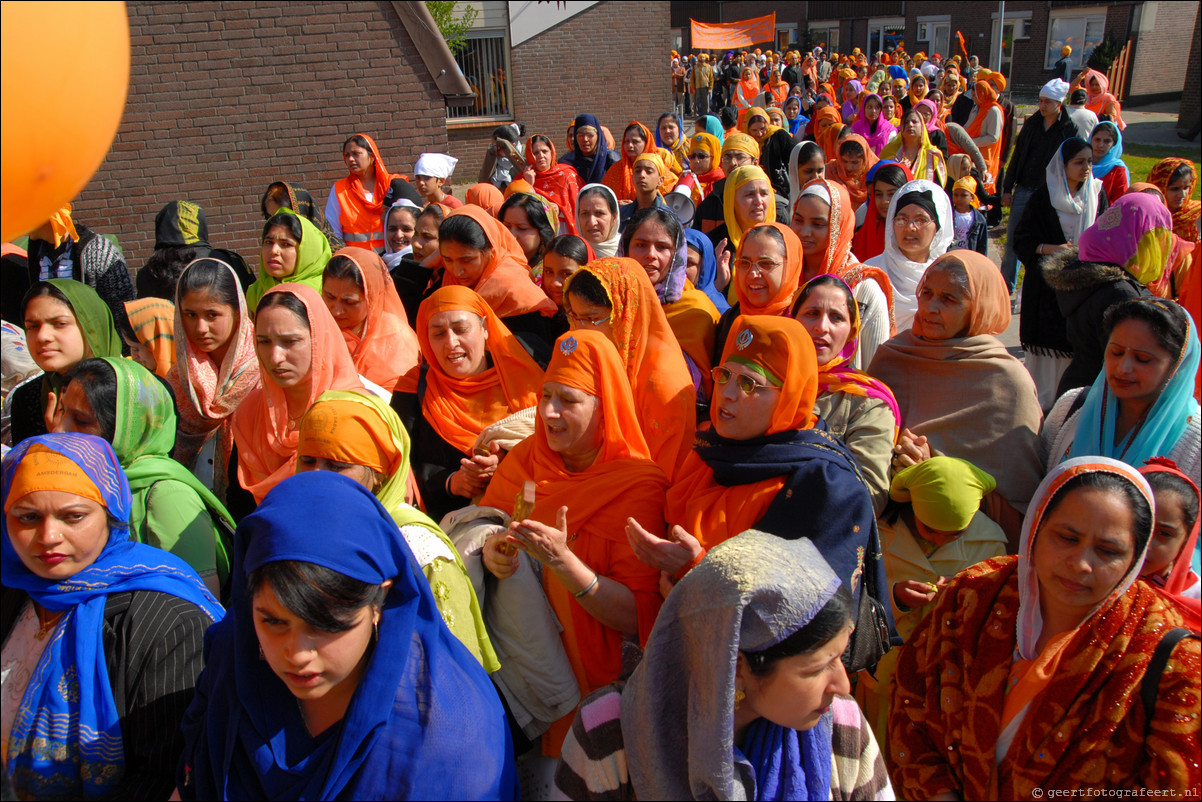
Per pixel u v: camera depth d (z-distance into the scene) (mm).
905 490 2643
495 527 2404
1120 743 1752
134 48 8375
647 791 1625
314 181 9078
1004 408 3010
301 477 1713
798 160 6387
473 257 4270
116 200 8664
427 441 3434
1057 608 1871
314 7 8648
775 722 1568
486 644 2182
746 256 3641
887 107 12984
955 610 2045
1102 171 7305
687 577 1568
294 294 3010
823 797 1645
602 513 2543
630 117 15242
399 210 6113
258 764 1695
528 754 2416
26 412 3363
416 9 8773
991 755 1867
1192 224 5754
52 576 2014
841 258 4277
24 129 924
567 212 8336
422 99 9117
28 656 2047
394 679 1708
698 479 2561
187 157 8727
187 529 2523
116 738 1972
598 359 2617
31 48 897
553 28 14711
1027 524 1910
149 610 2051
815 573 1511
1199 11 13156
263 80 8734
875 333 3830
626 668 2135
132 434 2557
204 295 3279
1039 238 6309
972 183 7031
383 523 1715
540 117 15031
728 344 2619
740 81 19578
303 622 1580
